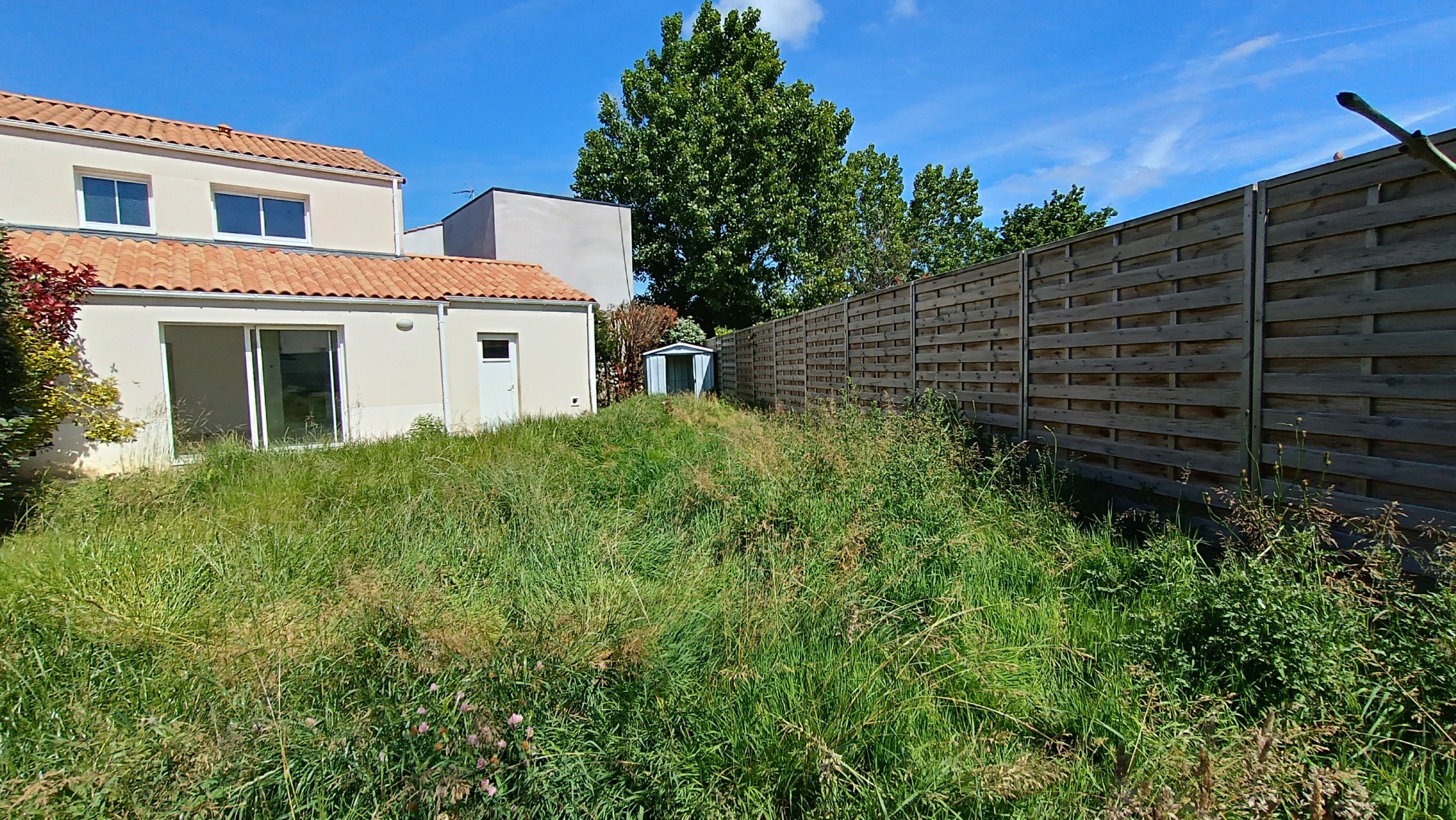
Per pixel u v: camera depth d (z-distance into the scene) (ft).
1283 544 8.20
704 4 71.00
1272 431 10.40
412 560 11.60
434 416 33.06
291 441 27.58
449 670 7.01
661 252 69.77
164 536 12.53
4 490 17.04
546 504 14.28
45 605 9.77
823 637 8.42
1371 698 6.30
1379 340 8.81
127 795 5.65
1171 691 6.86
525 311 36.73
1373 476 9.00
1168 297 12.17
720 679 7.47
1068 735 6.74
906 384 22.68
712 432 25.77
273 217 34.65
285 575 11.02
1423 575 8.41
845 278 83.05
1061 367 14.99
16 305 17.49
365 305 30.89
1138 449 13.15
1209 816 4.81
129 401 25.17
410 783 5.81
